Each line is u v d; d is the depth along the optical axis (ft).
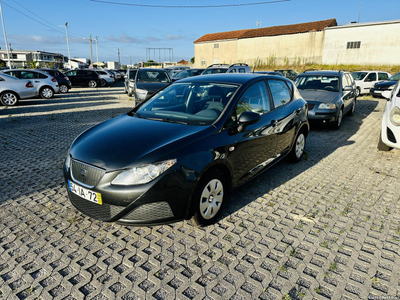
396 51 98.68
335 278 7.85
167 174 8.48
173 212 8.80
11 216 10.77
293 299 7.16
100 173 8.63
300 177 14.53
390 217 10.82
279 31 125.90
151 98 13.51
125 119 11.69
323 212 11.18
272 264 8.37
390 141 16.99
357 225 10.31
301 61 120.16
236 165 10.76
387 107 18.61
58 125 26.81
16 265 8.28
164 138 9.41
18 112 34.09
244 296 7.25
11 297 7.16
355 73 53.52
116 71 134.10
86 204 9.23
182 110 11.64
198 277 7.86
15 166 15.80
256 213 11.07
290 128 14.46
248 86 12.27
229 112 10.79
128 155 8.73
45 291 7.37
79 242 9.32
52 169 15.40
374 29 101.30
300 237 9.62
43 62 278.26
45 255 8.70
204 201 9.71
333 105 23.43
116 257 8.64
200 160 9.11
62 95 55.01
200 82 13.03
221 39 144.05
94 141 9.81
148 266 8.27
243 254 8.78
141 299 7.14
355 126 26.61
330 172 15.24
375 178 14.44
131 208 8.43
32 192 12.69
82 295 7.25
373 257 8.66
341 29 107.65
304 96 24.95
